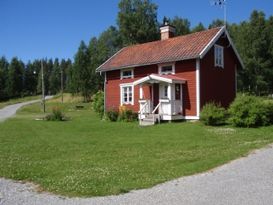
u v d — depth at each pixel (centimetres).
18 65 12838
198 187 838
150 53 3009
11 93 12312
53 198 775
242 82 6581
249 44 6612
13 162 1199
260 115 2083
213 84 2714
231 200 731
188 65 2631
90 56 8075
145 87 2884
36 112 5400
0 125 2845
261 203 706
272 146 1420
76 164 1144
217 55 2792
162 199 750
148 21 6481
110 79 3231
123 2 6456
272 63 6575
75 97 9100
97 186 855
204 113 2255
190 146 1489
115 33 7825
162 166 1086
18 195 808
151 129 2205
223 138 1705
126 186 852
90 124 2723
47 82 14562
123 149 1458
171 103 2577
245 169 1018
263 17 6706
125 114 2866
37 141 1780
